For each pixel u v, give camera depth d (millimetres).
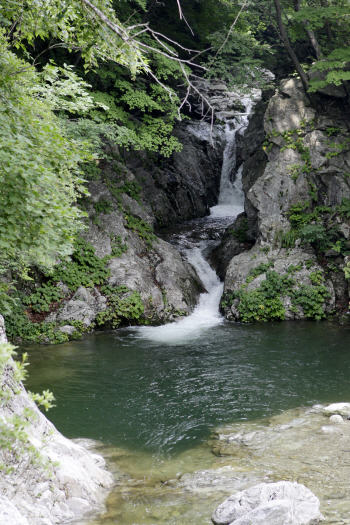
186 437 7598
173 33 23359
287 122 18406
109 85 20281
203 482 5844
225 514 4719
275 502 4539
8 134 4793
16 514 3652
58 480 5109
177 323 15812
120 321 15305
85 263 16156
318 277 15969
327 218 17016
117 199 18281
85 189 5957
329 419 7887
